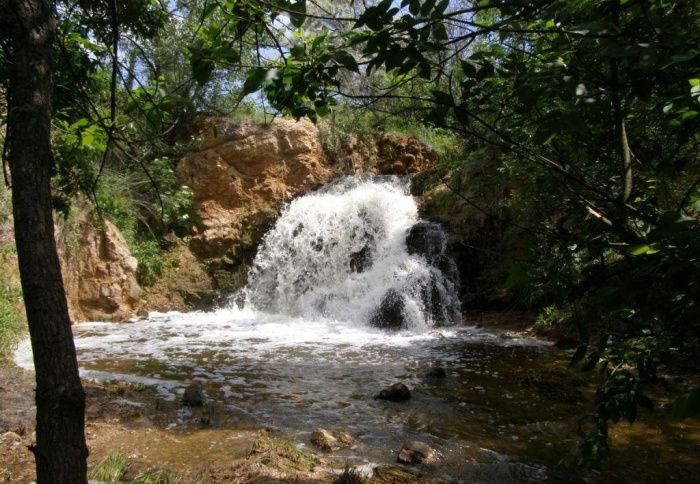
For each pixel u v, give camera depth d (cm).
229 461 444
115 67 255
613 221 209
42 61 173
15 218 164
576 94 164
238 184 1630
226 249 1569
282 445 464
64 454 162
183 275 1482
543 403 621
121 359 855
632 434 506
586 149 285
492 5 172
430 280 1266
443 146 1773
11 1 172
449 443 498
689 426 520
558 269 213
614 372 227
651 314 175
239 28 212
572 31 161
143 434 505
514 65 249
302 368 805
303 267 1480
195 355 895
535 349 928
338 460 457
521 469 443
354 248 1446
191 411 582
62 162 331
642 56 142
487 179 1111
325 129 1769
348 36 219
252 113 1698
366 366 816
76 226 1229
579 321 213
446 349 941
